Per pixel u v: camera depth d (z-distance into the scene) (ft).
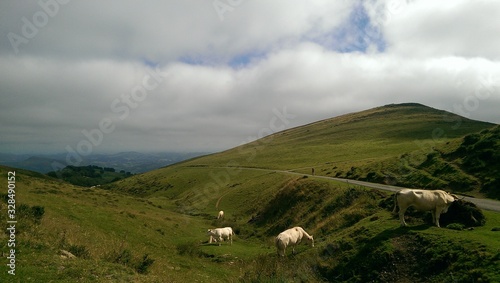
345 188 124.67
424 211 63.57
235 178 310.45
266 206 174.81
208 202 242.58
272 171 288.30
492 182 84.64
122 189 434.71
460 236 49.55
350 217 92.48
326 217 111.86
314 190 145.48
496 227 52.39
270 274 58.54
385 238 57.93
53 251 43.73
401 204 60.95
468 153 104.58
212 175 355.36
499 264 39.14
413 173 119.65
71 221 74.54
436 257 47.32
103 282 36.40
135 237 84.58
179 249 86.99
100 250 53.78
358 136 404.77
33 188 115.24
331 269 59.11
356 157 256.73
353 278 53.98
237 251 96.17
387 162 151.94
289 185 170.91
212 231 110.42
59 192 121.70
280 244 73.05
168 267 62.49
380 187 116.67
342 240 66.33
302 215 130.93
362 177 149.59
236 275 64.64
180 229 126.31
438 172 106.83
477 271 40.22
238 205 215.72
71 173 417.08
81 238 59.06
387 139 334.44
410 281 47.19
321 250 67.26
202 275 62.54
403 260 51.37
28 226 50.67
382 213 79.87
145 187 407.64
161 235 101.86
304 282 56.85
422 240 53.01
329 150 337.72
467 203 59.41
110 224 88.48
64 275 35.70
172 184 377.30
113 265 45.19
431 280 44.98
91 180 437.99
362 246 60.03
